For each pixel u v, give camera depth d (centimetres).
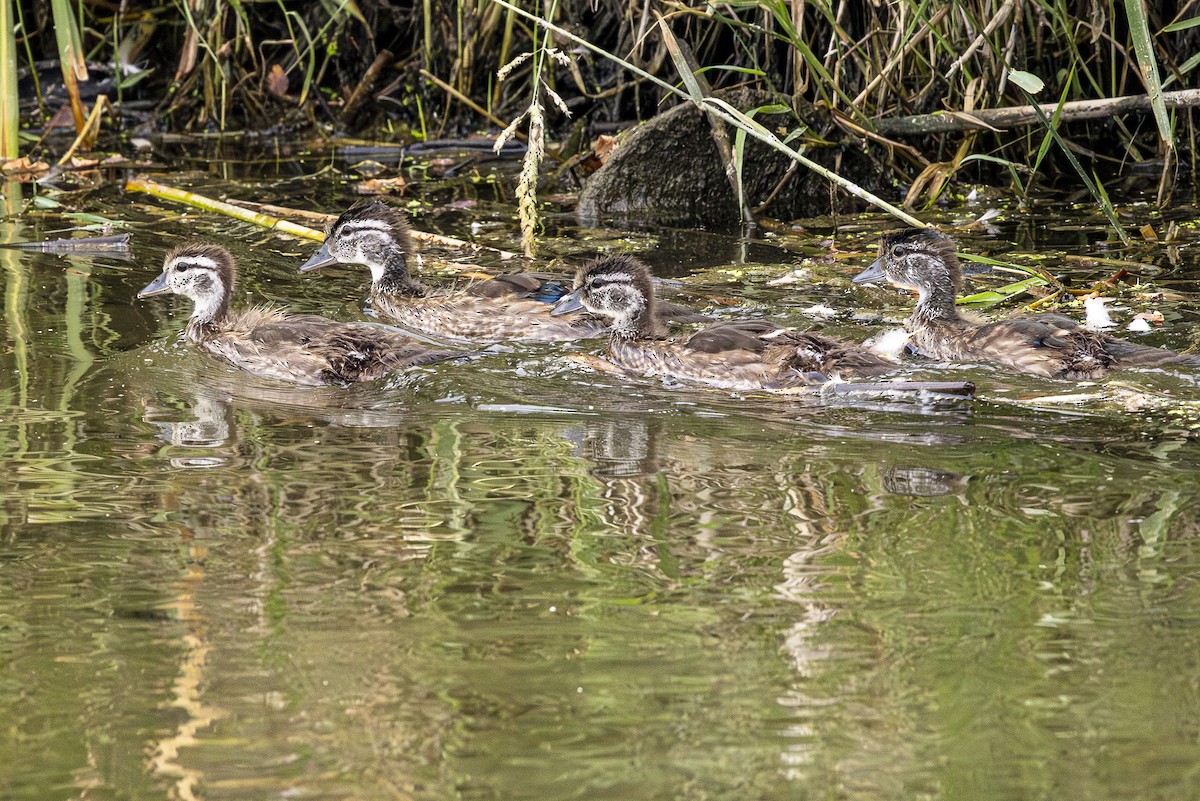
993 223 1894
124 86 2473
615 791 702
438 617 876
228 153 2333
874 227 1908
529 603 891
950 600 886
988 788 698
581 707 777
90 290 1623
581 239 1856
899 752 732
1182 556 934
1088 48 2119
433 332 1567
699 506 1036
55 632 859
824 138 2053
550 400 1304
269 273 1723
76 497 1055
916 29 2030
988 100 2069
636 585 914
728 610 880
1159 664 806
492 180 2170
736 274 1689
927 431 1193
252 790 707
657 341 1420
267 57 2564
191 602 895
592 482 1086
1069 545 956
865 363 1352
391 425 1230
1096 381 1300
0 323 1504
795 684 797
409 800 700
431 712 774
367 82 2484
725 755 730
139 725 762
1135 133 2177
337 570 938
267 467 1122
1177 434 1165
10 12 2147
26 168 2183
